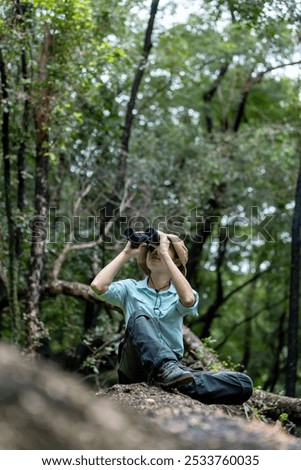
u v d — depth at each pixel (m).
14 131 13.39
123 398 6.45
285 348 24.27
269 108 21.03
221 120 20.17
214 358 10.75
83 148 15.95
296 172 17.94
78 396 4.01
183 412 5.61
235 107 20.88
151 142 16.92
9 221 12.77
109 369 15.35
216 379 7.05
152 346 6.88
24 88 12.85
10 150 14.20
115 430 3.96
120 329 14.27
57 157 13.39
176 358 7.07
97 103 15.65
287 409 8.90
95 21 13.30
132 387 6.74
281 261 21.59
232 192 17.58
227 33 17.48
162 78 17.77
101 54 13.02
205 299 23.75
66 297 15.82
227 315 25.00
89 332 15.03
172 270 7.16
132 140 16.84
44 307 15.70
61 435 3.74
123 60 14.48
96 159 16.02
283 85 20.06
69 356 16.12
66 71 12.56
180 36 17.02
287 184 17.95
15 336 12.64
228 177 16.94
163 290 7.43
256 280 23.44
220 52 17.42
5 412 3.68
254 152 17.34
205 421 5.06
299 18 12.31
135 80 14.54
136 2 14.10
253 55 17.38
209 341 11.00
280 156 17.69
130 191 15.87
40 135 12.85
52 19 12.00
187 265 18.00
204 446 4.39
